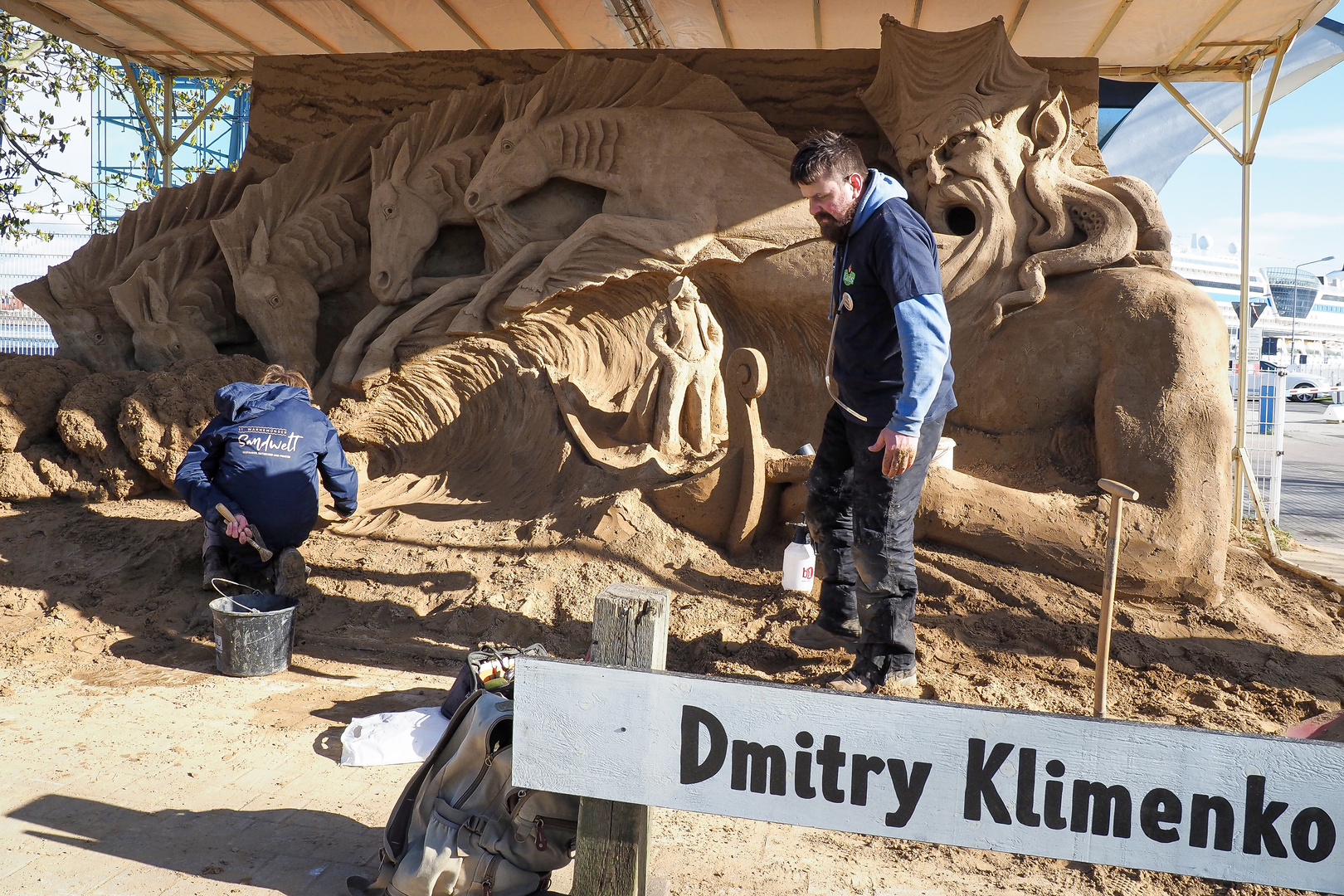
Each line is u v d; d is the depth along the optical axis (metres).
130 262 7.21
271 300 6.90
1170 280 5.49
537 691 2.10
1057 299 5.75
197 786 3.07
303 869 2.59
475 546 5.31
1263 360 22.67
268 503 4.68
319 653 4.43
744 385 4.94
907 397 3.27
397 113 7.35
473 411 6.68
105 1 7.87
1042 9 7.44
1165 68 8.58
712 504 5.13
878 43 8.65
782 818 2.00
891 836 1.96
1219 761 1.81
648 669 2.07
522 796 2.36
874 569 3.65
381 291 6.86
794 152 6.46
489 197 6.68
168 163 9.94
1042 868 2.79
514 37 8.68
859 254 3.45
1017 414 5.59
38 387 6.05
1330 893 1.78
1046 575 4.80
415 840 2.46
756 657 4.24
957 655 4.29
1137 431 4.98
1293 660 4.32
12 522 5.62
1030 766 1.89
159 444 5.84
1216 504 4.80
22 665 4.19
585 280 6.47
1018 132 6.07
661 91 6.68
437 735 3.39
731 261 6.32
